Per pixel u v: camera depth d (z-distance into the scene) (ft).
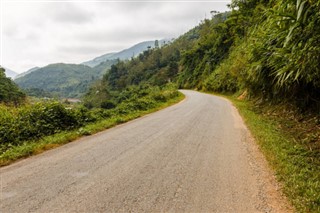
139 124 40.14
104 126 37.81
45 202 13.65
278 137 27.66
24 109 33.40
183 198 14.10
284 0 19.63
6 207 13.12
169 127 36.47
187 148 24.73
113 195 14.44
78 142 28.14
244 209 12.95
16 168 19.43
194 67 274.57
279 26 20.80
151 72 416.87
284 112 42.75
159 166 19.47
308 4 16.96
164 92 108.47
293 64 23.68
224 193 14.76
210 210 12.82
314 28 17.98
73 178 17.08
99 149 24.72
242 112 52.60
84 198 14.08
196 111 56.29
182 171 18.37
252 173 18.02
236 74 76.69
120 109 54.08
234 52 160.45
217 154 22.75
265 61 41.29
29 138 28.68
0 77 126.93
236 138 29.30
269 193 14.80
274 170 18.29
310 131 29.32
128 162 20.48
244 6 133.18
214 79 174.09
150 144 26.43
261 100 61.21
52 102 36.58
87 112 42.27
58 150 24.73
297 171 17.49
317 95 34.14
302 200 13.37
